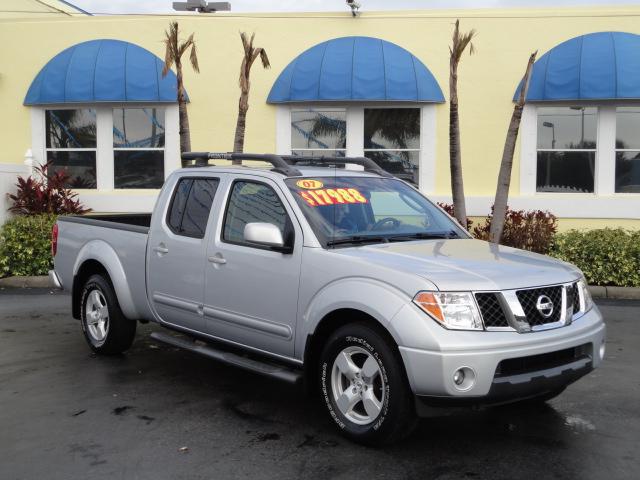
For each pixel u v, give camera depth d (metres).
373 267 4.60
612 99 11.98
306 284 4.95
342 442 4.77
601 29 12.53
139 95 12.96
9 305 9.95
